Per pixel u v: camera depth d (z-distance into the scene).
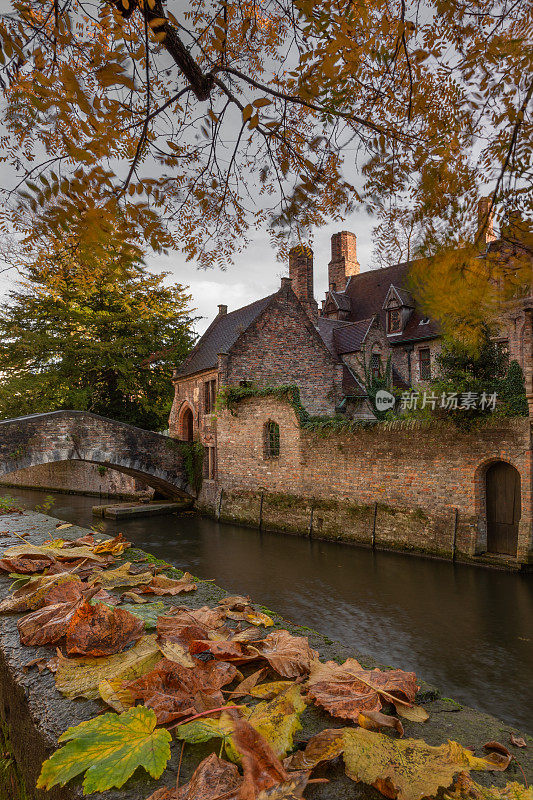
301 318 22.55
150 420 29.59
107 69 1.46
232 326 25.00
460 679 6.85
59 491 32.91
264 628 1.96
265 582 11.45
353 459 15.67
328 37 1.69
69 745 1.05
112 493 28.27
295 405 17.62
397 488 14.51
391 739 1.10
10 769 1.53
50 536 3.50
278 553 14.38
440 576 11.70
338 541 15.85
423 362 23.56
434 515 13.63
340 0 1.58
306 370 22.28
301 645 1.67
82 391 25.53
